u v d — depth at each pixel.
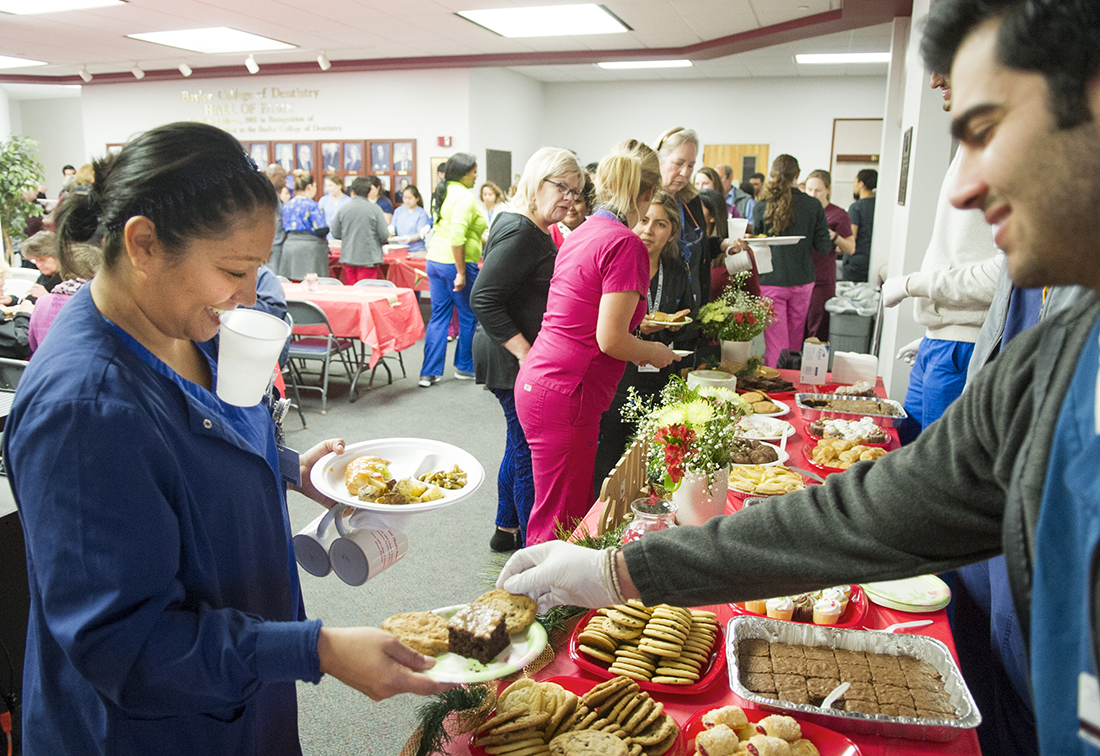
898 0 5.86
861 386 3.04
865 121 11.16
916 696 1.13
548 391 2.27
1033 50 0.51
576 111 12.34
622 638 1.26
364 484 1.26
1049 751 0.58
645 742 1.04
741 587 0.97
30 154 7.83
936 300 2.38
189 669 0.79
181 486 0.86
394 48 9.30
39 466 0.77
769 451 2.24
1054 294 1.43
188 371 1.02
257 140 11.18
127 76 11.36
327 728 2.13
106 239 0.82
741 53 9.32
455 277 5.72
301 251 7.46
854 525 0.90
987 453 0.78
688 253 3.27
